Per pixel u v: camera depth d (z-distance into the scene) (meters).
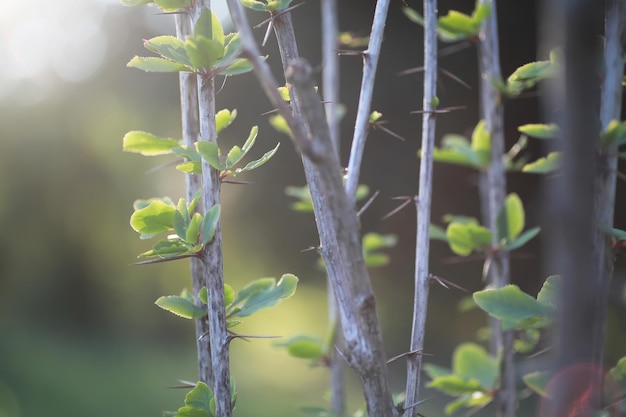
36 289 4.17
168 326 4.21
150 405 2.69
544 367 0.92
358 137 0.86
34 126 4.07
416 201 0.89
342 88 2.95
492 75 1.01
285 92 0.85
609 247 0.84
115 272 4.28
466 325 3.21
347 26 2.71
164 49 0.85
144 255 0.85
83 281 4.25
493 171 1.03
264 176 3.77
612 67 0.84
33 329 3.86
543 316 0.83
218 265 0.85
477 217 3.04
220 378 0.85
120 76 4.05
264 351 3.49
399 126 3.08
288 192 1.09
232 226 4.29
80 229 4.18
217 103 2.94
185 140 0.90
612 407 0.84
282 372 3.07
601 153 0.84
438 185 3.09
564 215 0.71
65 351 3.51
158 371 3.24
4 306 4.07
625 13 0.84
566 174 0.71
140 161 3.94
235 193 4.05
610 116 0.85
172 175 3.74
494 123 1.02
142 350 3.68
